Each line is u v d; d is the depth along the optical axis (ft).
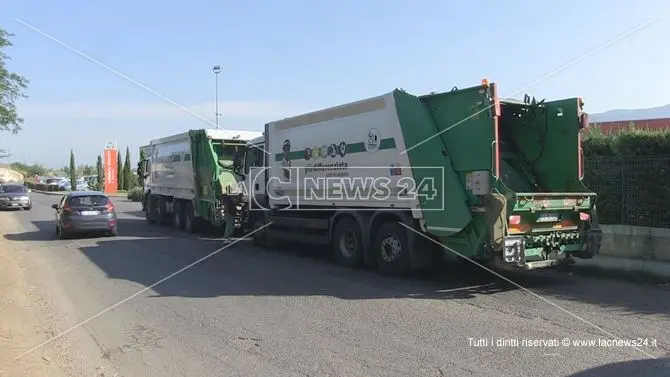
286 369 16.97
